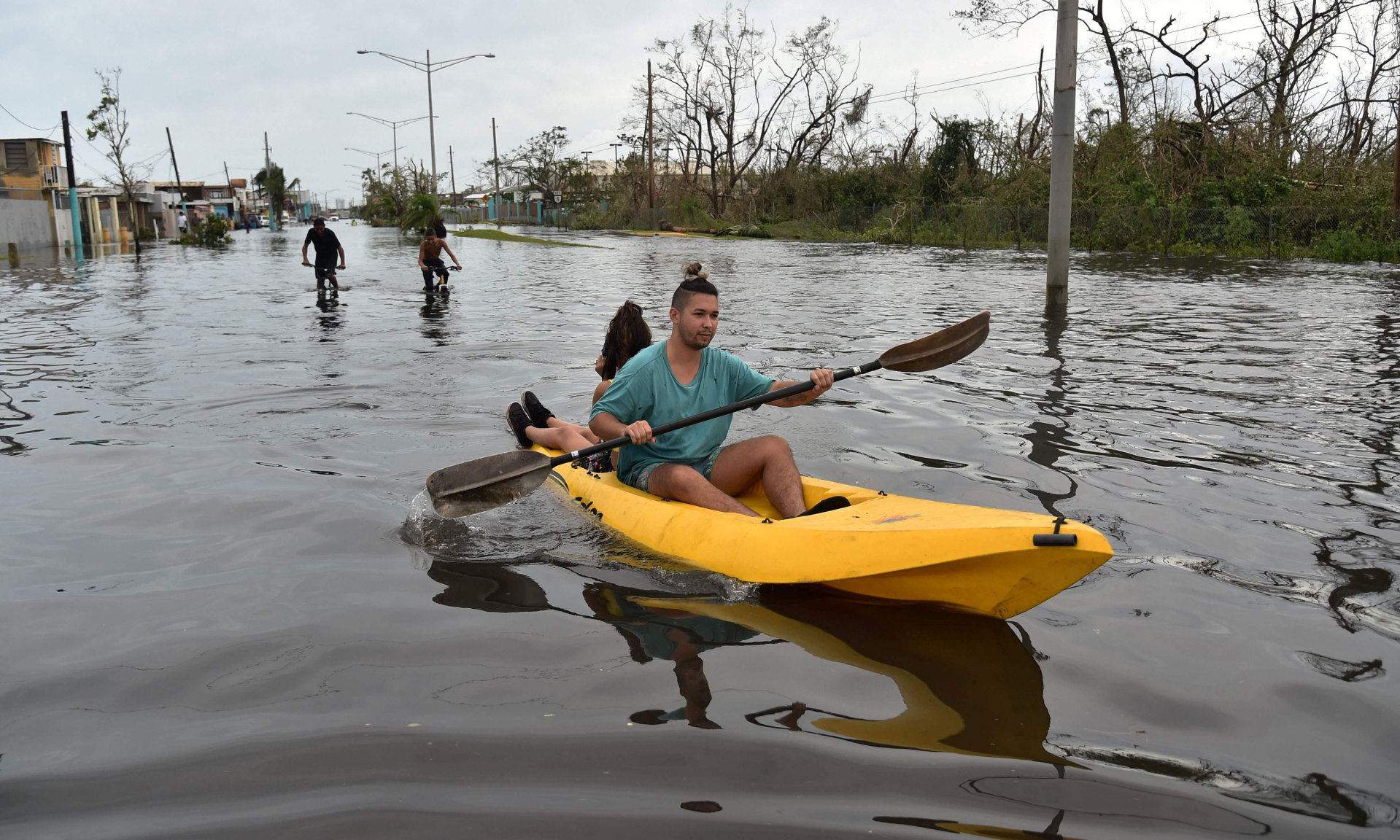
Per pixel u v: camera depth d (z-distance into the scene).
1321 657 2.75
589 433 4.92
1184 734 2.33
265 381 7.20
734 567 3.37
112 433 5.54
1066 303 12.56
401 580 3.39
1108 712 2.44
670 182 55.62
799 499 3.70
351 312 12.22
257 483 4.57
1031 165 32.34
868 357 8.30
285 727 2.36
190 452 5.12
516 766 2.17
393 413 6.10
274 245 38.28
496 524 4.05
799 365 7.95
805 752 2.23
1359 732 2.34
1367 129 32.56
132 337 9.68
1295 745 2.28
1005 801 2.04
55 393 6.70
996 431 5.52
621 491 4.11
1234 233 24.08
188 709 2.46
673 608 3.14
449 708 2.45
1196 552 3.60
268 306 13.00
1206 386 6.81
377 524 4.00
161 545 3.74
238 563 3.55
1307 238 23.25
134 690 2.57
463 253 29.02
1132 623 2.99
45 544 3.75
